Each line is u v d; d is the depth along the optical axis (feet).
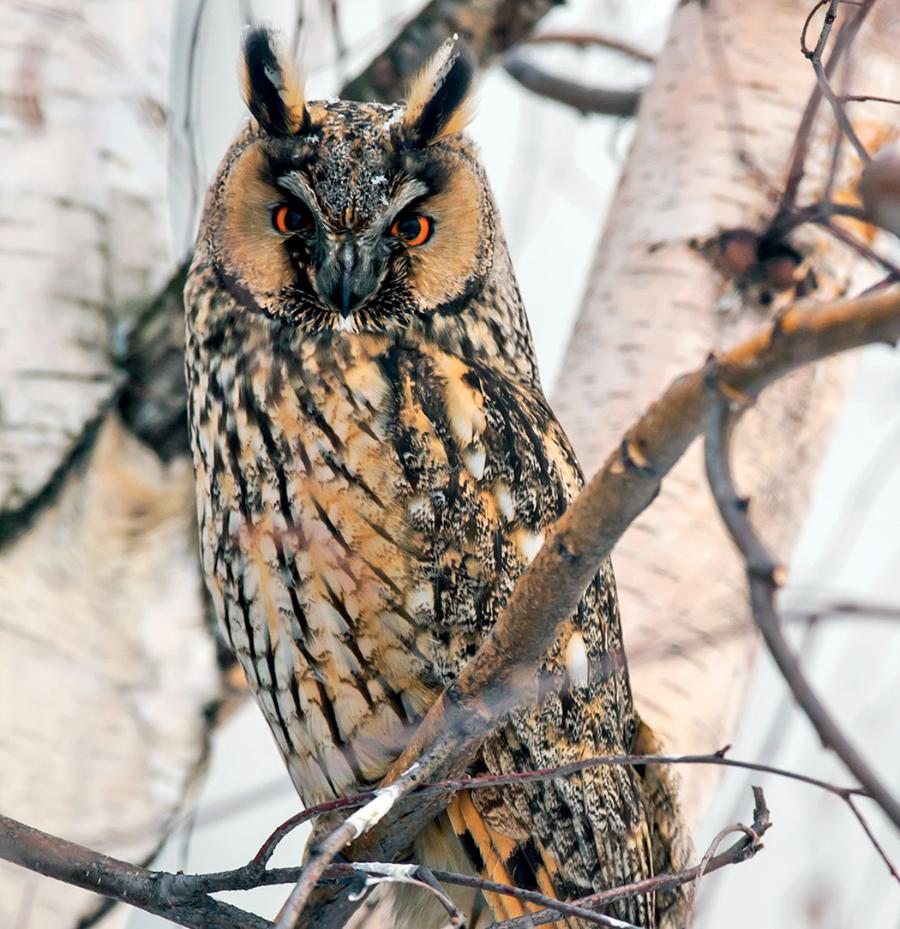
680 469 22.24
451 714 21.45
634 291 22.41
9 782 22.04
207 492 21.90
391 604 21.79
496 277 22.03
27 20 22.41
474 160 22.02
